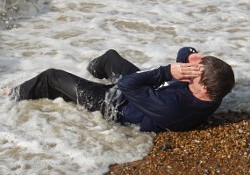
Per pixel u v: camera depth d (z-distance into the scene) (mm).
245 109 5520
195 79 4805
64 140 4797
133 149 4727
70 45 7570
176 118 4871
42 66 6711
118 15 9125
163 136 4988
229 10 9508
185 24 8703
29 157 4523
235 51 7336
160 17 9102
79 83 5379
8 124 5098
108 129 5070
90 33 8141
